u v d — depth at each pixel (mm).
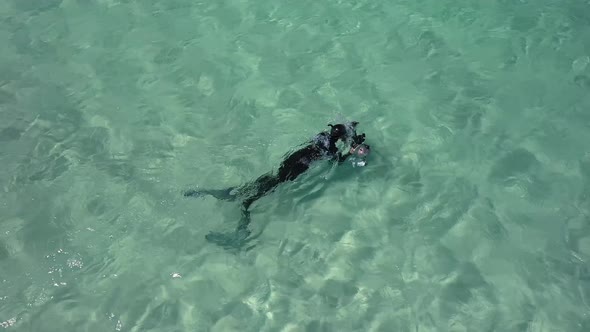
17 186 6867
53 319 5547
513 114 7805
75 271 5977
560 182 6875
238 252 6164
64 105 8078
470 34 9281
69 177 6980
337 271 6008
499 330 5473
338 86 8266
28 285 5832
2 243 6223
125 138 7535
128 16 9820
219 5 10016
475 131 7551
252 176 6941
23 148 7387
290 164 6609
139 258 6105
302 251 6191
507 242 6246
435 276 5949
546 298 5734
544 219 6469
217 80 8438
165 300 5734
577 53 8820
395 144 7363
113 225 6422
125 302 5711
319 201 6660
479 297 5750
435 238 6297
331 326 5527
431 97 8078
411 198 6703
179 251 6168
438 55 8852
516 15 9656
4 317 5539
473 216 6504
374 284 5887
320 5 9969
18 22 9750
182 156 7258
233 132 7578
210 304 5707
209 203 6621
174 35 9352
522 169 7039
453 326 5516
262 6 9961
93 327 5496
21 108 8016
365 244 6258
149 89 8328
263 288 5852
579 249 6156
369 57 8805
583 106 7910
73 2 10195
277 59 8797
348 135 6699
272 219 6484
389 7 9898
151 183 6898
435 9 9836
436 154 7230
